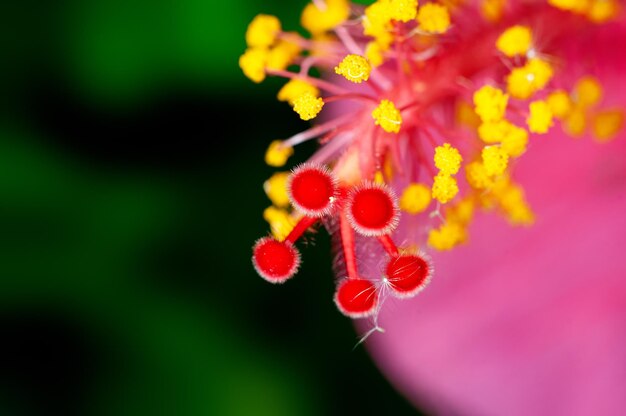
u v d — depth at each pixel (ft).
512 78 0.36
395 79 0.36
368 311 0.34
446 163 0.34
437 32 0.36
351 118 0.36
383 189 0.33
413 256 0.34
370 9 0.35
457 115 0.36
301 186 0.33
